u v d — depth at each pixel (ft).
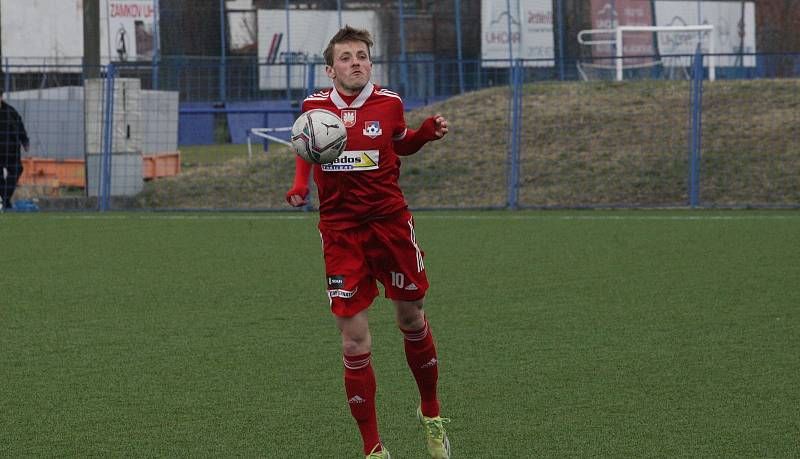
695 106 133.69
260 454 39.86
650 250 93.76
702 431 41.98
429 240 102.73
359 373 38.65
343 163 38.63
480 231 109.81
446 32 327.47
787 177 137.90
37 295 74.49
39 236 109.09
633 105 159.22
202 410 45.75
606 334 59.93
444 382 50.03
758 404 45.68
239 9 315.99
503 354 55.47
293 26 322.14
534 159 148.87
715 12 336.49
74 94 181.47
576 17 328.90
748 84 162.09
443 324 63.10
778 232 105.50
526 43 327.06
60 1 302.04
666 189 138.62
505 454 39.65
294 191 39.86
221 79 284.61
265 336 60.49
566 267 84.33
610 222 116.88
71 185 159.74
